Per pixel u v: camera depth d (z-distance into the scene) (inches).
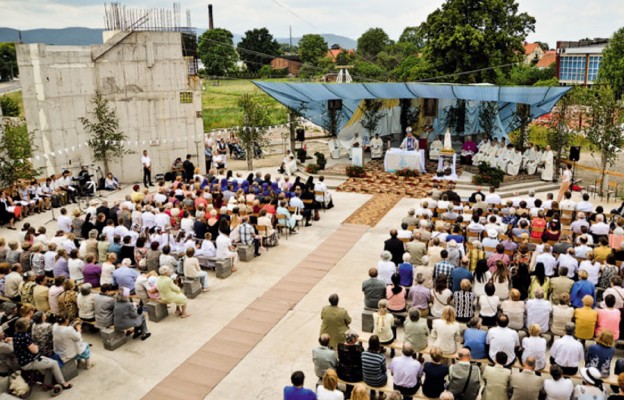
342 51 3868.1
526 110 1007.6
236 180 816.3
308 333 466.3
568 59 2886.3
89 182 906.1
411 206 841.5
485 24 1627.7
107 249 553.9
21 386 377.1
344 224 756.0
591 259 473.4
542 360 357.1
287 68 4328.3
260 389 388.8
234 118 2151.8
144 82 1016.9
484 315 412.8
